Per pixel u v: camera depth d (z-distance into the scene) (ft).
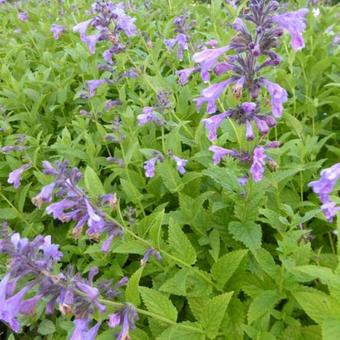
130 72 2.02
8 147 1.84
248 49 1.14
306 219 1.23
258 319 1.19
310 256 1.28
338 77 2.00
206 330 1.15
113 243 1.41
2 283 0.93
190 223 1.45
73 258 1.67
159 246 1.24
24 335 1.59
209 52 1.17
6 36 3.46
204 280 1.29
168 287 1.24
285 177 1.36
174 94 2.15
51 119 2.40
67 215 1.16
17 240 0.95
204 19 2.90
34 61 2.93
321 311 0.96
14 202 1.94
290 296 1.22
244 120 1.19
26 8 3.88
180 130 1.90
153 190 1.69
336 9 2.57
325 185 0.98
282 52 2.24
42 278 0.96
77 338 0.96
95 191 1.29
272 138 1.89
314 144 1.62
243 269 1.32
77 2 3.66
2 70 2.45
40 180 1.68
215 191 1.61
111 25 1.99
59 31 2.90
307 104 1.86
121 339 1.01
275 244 1.53
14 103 2.34
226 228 1.45
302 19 1.13
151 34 2.83
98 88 2.26
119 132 1.73
